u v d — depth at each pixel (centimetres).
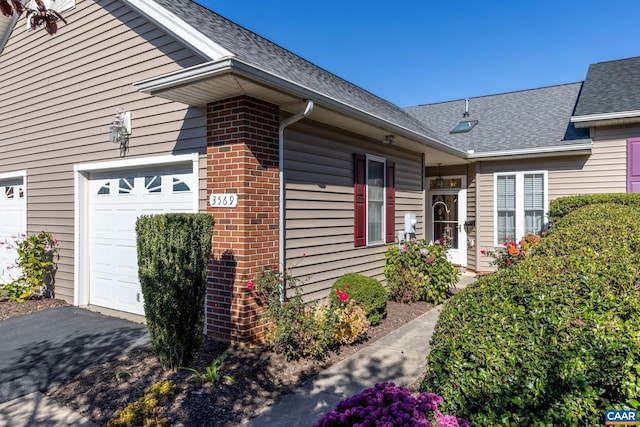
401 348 503
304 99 495
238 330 474
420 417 202
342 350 496
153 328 395
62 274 726
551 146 915
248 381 395
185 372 401
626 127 871
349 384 400
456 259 1130
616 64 1088
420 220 976
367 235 749
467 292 278
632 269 254
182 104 543
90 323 585
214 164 497
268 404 358
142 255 393
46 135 745
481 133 1126
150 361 432
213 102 499
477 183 1049
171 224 383
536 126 1064
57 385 392
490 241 1034
